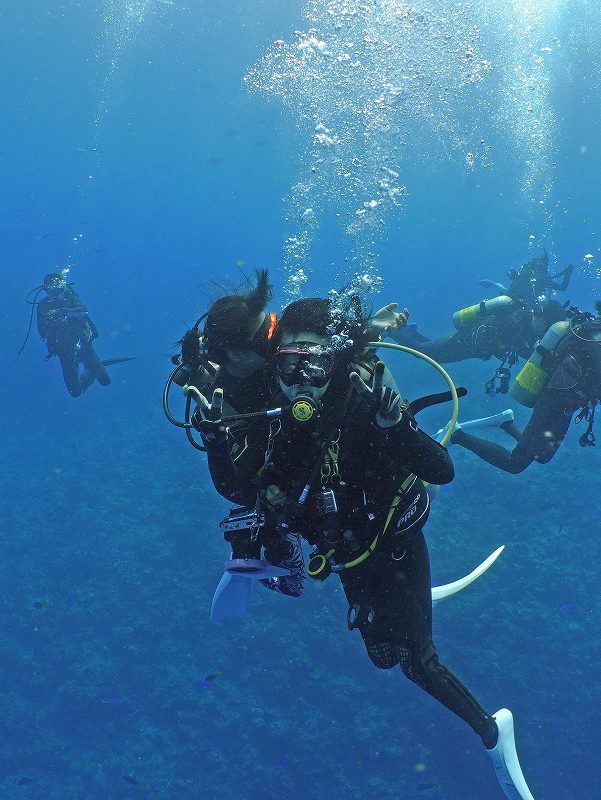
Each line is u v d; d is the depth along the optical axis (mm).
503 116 30609
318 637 12500
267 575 2020
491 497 14594
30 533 15625
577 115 53719
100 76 59219
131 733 11938
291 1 38125
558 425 4969
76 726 12141
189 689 12164
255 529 2020
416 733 11430
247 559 1977
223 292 2016
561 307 5996
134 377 25234
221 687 12141
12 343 32844
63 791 11180
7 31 45625
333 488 1845
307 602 12984
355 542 1923
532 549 13438
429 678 2074
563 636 12133
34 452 19562
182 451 18297
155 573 14164
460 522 14180
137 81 60688
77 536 15352
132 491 16703
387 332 1973
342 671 12258
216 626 12977
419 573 2088
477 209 110812
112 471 17688
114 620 13438
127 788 11125
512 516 14203
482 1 20047
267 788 10961
